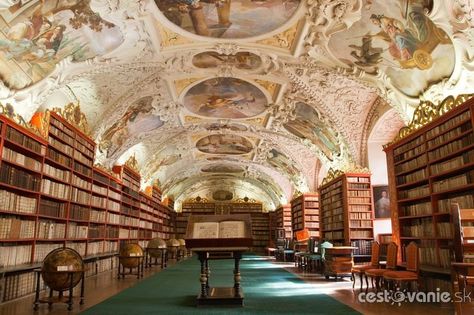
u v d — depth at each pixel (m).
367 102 13.62
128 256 12.39
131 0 8.71
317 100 13.73
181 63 12.25
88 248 12.77
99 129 13.66
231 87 14.48
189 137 21.28
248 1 9.12
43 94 9.73
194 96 15.30
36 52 8.62
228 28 10.32
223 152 25.12
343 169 15.73
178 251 22.88
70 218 11.23
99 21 9.20
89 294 9.10
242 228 8.00
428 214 9.19
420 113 9.74
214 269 16.62
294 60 11.75
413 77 9.70
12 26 7.63
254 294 9.12
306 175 23.08
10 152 8.17
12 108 8.77
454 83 8.50
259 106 16.28
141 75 12.62
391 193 11.17
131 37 10.20
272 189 33.81
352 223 14.40
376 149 14.72
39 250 9.41
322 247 14.20
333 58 11.02
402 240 10.56
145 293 9.34
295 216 25.19
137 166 20.58
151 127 17.50
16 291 8.17
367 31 9.44
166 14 9.58
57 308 7.29
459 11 7.04
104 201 14.61
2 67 8.07
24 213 8.67
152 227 24.66
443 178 9.03
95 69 10.91
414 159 10.03
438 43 8.27
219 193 38.06
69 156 11.16
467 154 7.86
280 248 24.31
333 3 8.77
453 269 6.05
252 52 11.59
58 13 8.27
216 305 7.64
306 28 9.97
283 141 20.88
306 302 7.99
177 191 35.69
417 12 7.96
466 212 6.63
